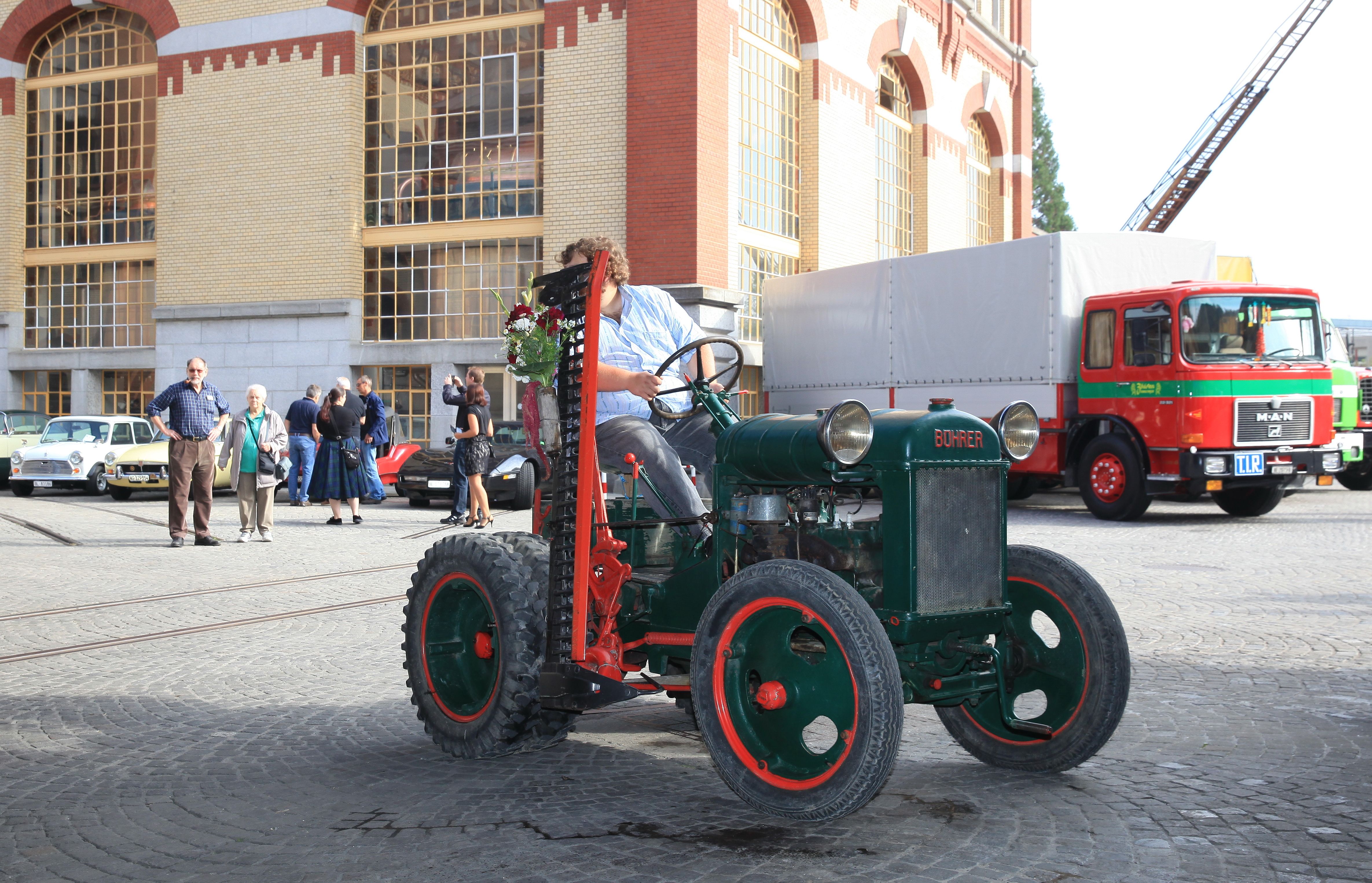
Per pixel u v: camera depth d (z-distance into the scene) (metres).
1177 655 6.21
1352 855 3.37
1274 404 13.80
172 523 11.98
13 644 6.88
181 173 23.33
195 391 11.98
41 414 23.84
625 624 4.42
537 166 20.81
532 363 4.39
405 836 3.64
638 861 3.39
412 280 21.89
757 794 3.66
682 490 4.40
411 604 4.79
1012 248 15.55
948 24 27.84
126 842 3.62
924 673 3.90
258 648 6.73
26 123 25.23
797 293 19.09
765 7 21.66
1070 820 3.71
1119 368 14.29
